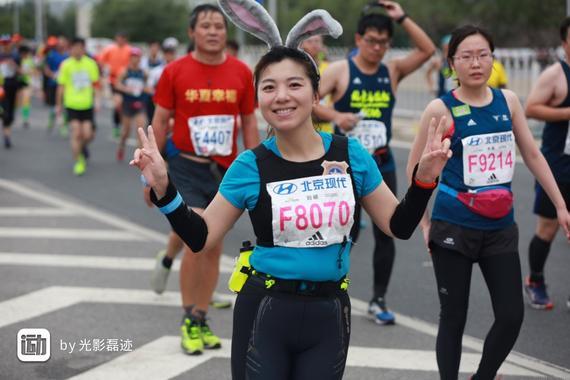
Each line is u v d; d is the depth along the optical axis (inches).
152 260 330.0
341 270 138.5
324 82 254.5
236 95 235.9
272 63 134.4
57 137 745.6
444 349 184.7
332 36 143.3
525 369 213.5
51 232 379.2
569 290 281.0
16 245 352.2
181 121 234.5
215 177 238.1
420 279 299.0
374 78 255.4
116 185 501.7
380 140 254.1
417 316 258.5
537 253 259.9
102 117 945.5
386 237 250.8
